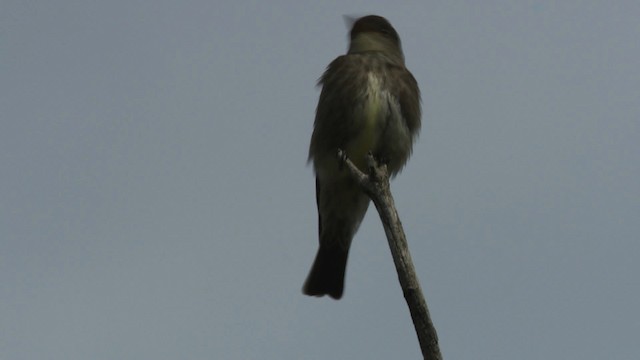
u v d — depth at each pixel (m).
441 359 8.30
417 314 8.42
